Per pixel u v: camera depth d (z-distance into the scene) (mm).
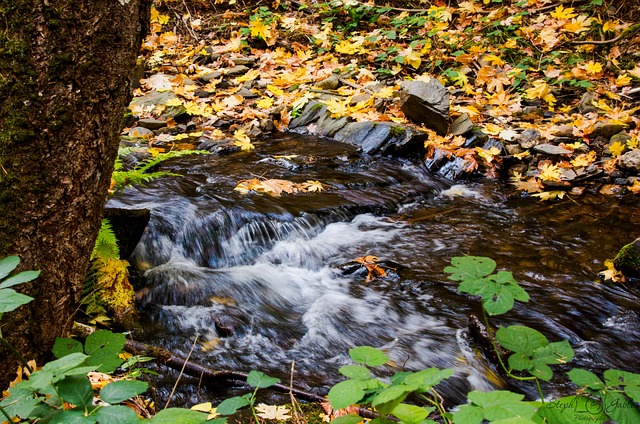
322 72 7141
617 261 3824
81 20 1810
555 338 3135
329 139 5957
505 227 4496
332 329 3172
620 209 4750
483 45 7723
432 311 3367
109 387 1521
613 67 6973
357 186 4941
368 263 3846
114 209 3240
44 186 1886
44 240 1936
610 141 5609
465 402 2604
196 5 9195
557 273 3832
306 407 2346
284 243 4094
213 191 4496
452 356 2928
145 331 2982
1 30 1781
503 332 1778
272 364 2816
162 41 8227
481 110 6336
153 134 5848
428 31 8047
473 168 5352
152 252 3680
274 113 6328
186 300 3334
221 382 2518
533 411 1346
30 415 1537
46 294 1988
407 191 4969
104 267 3035
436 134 5824
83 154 1930
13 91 1804
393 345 3025
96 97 1903
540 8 8266
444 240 4273
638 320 3326
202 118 6297
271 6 9289
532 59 7285
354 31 8562
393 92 6523
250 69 7469
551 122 6055
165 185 4523
